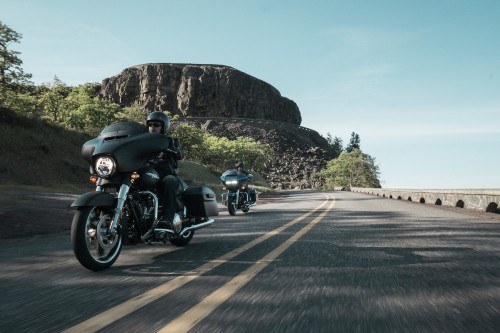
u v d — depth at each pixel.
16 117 34.62
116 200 4.24
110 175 4.30
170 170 5.22
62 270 4.11
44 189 20.81
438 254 4.90
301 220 10.00
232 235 6.98
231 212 12.55
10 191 16.81
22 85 48.84
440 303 2.83
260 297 2.99
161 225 4.89
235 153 114.25
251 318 2.50
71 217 10.08
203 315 2.56
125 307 2.75
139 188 4.73
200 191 5.78
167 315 2.56
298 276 3.69
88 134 40.25
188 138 81.62
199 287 3.30
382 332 2.27
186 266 4.22
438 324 2.39
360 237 6.55
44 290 3.28
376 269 4.00
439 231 7.42
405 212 12.91
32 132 33.16
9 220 8.69
